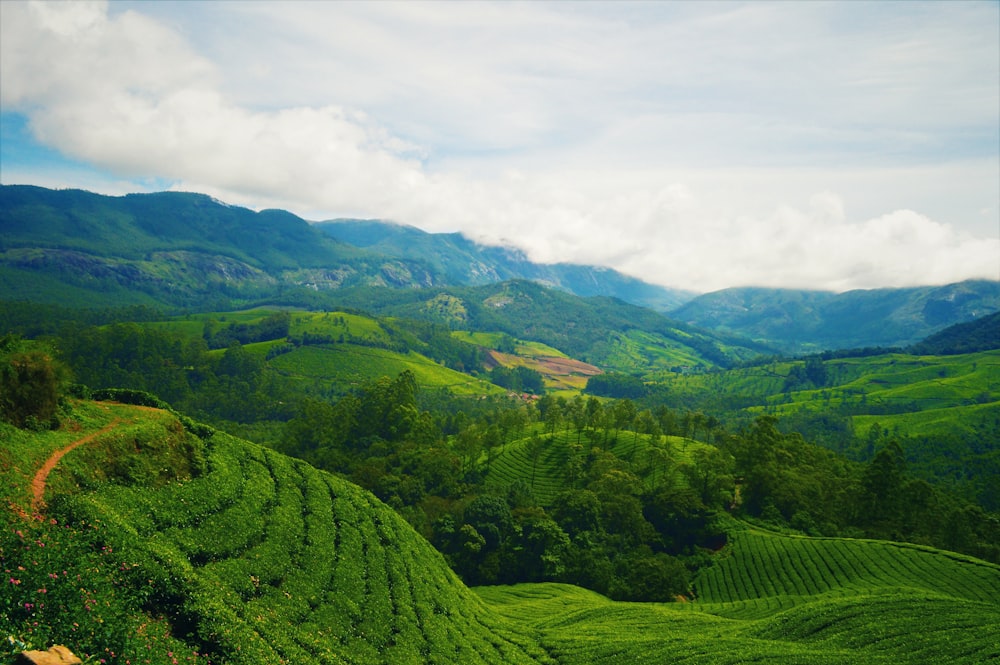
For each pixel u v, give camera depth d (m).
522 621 82.75
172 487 52.53
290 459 75.50
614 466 153.38
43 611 28.34
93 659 27.23
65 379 57.06
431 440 183.00
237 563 48.94
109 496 44.56
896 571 98.69
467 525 120.62
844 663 56.97
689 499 131.62
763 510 135.75
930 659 57.41
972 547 118.62
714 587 109.81
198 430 66.81
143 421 57.62
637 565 113.94
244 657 37.19
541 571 117.12
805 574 103.75
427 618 62.06
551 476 159.38
